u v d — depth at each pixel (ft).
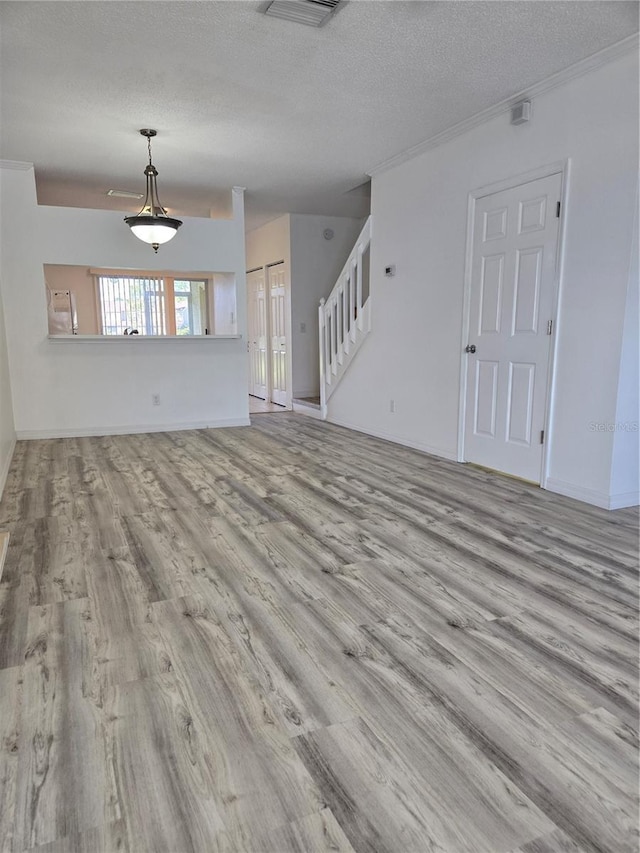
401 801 4.21
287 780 4.40
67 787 4.33
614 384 10.28
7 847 3.83
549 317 11.51
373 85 11.05
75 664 5.88
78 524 9.94
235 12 8.44
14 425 17.34
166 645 6.23
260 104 11.96
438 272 14.79
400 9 8.35
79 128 13.34
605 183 10.09
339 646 6.23
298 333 24.27
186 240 18.54
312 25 8.82
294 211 22.80
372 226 17.66
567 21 8.70
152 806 4.17
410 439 16.61
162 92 11.36
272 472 13.70
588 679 5.66
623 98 9.64
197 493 11.87
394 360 17.04
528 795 4.25
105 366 18.33
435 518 10.32
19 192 16.43
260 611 6.97
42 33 9.05
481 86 11.09
